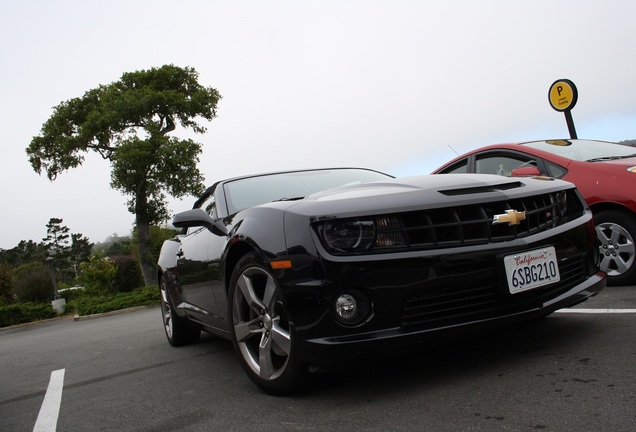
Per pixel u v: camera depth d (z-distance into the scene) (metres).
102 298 16.12
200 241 3.88
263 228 2.74
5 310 16.89
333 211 2.52
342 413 2.40
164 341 5.51
